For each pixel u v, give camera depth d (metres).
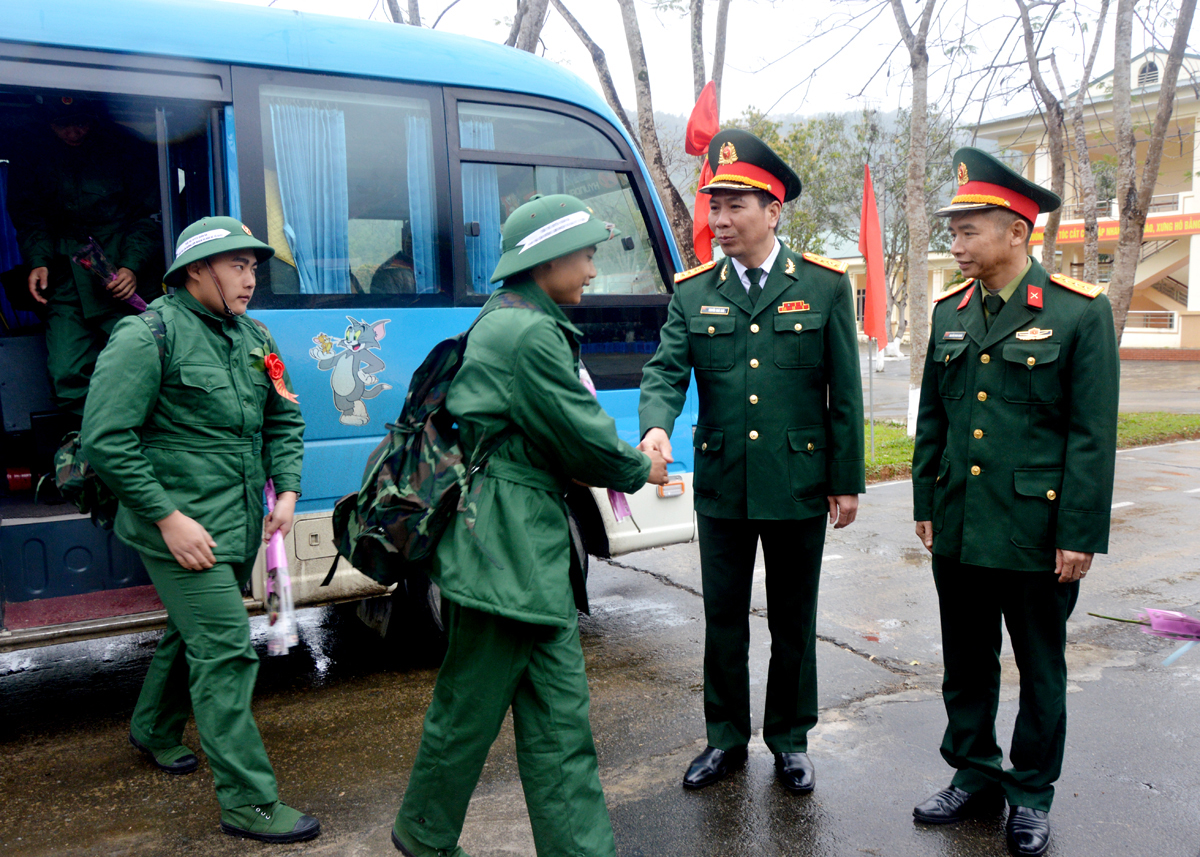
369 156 3.83
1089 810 2.81
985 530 2.59
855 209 27.22
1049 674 2.58
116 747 3.33
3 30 3.14
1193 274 25.73
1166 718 3.51
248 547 2.77
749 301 2.85
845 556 6.09
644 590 5.40
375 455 2.27
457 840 2.32
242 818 2.65
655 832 2.70
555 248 2.17
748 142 2.72
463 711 2.19
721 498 2.87
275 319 3.60
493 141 4.14
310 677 4.02
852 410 2.82
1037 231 26.28
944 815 2.74
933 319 2.81
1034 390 2.52
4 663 4.25
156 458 2.61
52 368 3.87
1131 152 10.45
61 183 3.83
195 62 3.47
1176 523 6.93
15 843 2.67
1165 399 16.78
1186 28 10.02
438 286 3.98
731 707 3.02
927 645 4.35
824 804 2.86
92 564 3.61
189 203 4.05
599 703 3.70
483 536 2.11
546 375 2.12
